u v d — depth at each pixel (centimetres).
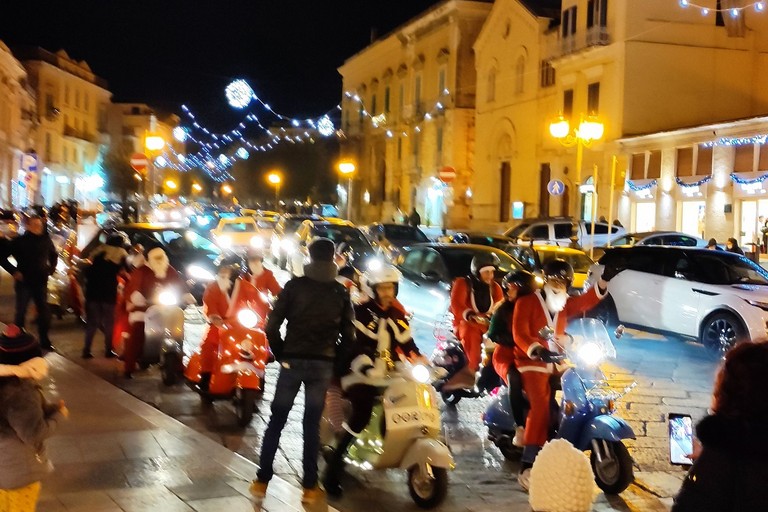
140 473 711
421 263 1652
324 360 670
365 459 704
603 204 3591
